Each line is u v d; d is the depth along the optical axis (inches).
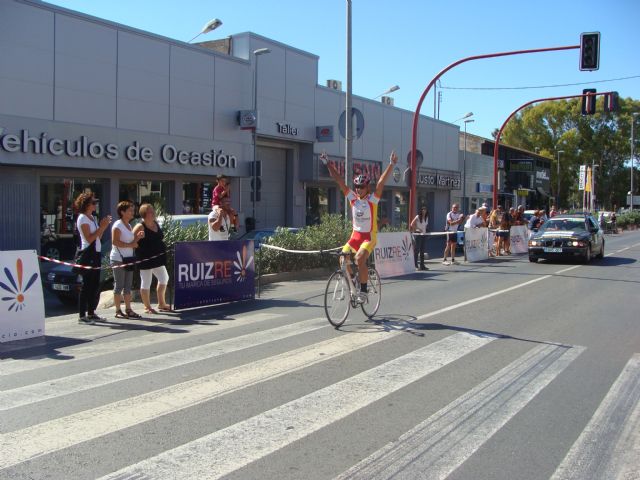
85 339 293.9
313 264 587.2
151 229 357.4
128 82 711.1
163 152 751.1
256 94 864.9
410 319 345.1
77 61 655.1
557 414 190.4
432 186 1441.9
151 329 317.1
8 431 171.3
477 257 783.7
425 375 230.1
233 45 901.2
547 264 727.1
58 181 666.8
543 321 344.8
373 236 323.9
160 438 166.9
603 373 237.6
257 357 255.3
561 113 2667.3
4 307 287.7
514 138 2731.3
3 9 585.6
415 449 161.9
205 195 850.1
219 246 393.7
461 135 1962.4
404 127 1325.0
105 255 446.0
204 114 815.1
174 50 768.3
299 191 1035.9
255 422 179.5
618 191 2955.2
